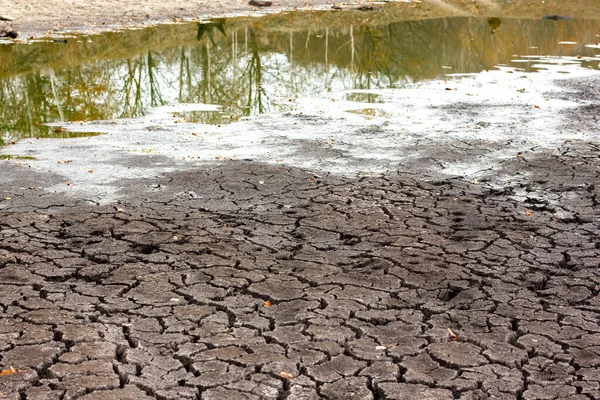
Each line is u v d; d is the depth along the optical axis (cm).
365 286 446
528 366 380
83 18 1568
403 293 439
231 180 604
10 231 507
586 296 440
